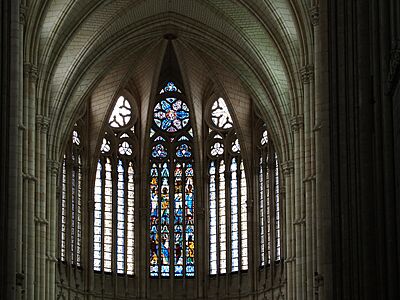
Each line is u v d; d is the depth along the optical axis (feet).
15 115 145.48
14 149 145.28
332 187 140.05
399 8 97.76
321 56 153.79
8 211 144.25
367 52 115.55
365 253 114.62
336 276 135.95
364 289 115.44
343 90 132.67
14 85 145.59
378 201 106.93
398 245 100.94
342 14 133.59
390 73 99.91
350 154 128.47
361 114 114.93
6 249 143.43
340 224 134.41
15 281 146.51
